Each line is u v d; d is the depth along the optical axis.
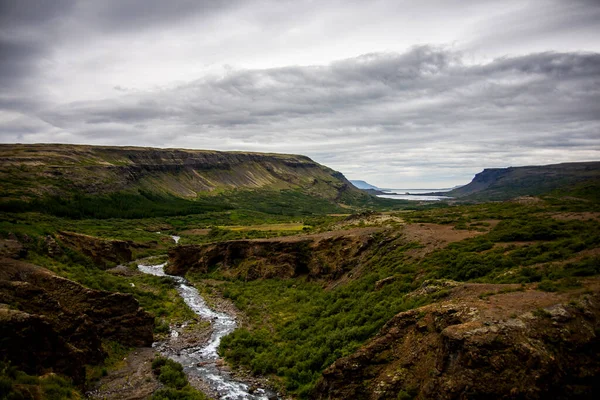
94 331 31.08
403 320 24.41
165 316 47.44
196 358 35.31
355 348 27.89
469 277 31.92
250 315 48.91
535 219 48.25
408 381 20.50
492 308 20.84
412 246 46.62
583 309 19.08
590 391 16.38
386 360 22.83
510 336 18.11
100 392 26.44
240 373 32.12
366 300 37.53
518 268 29.42
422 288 30.70
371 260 49.81
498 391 16.69
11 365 21.59
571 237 36.44
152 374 30.67
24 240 48.38
